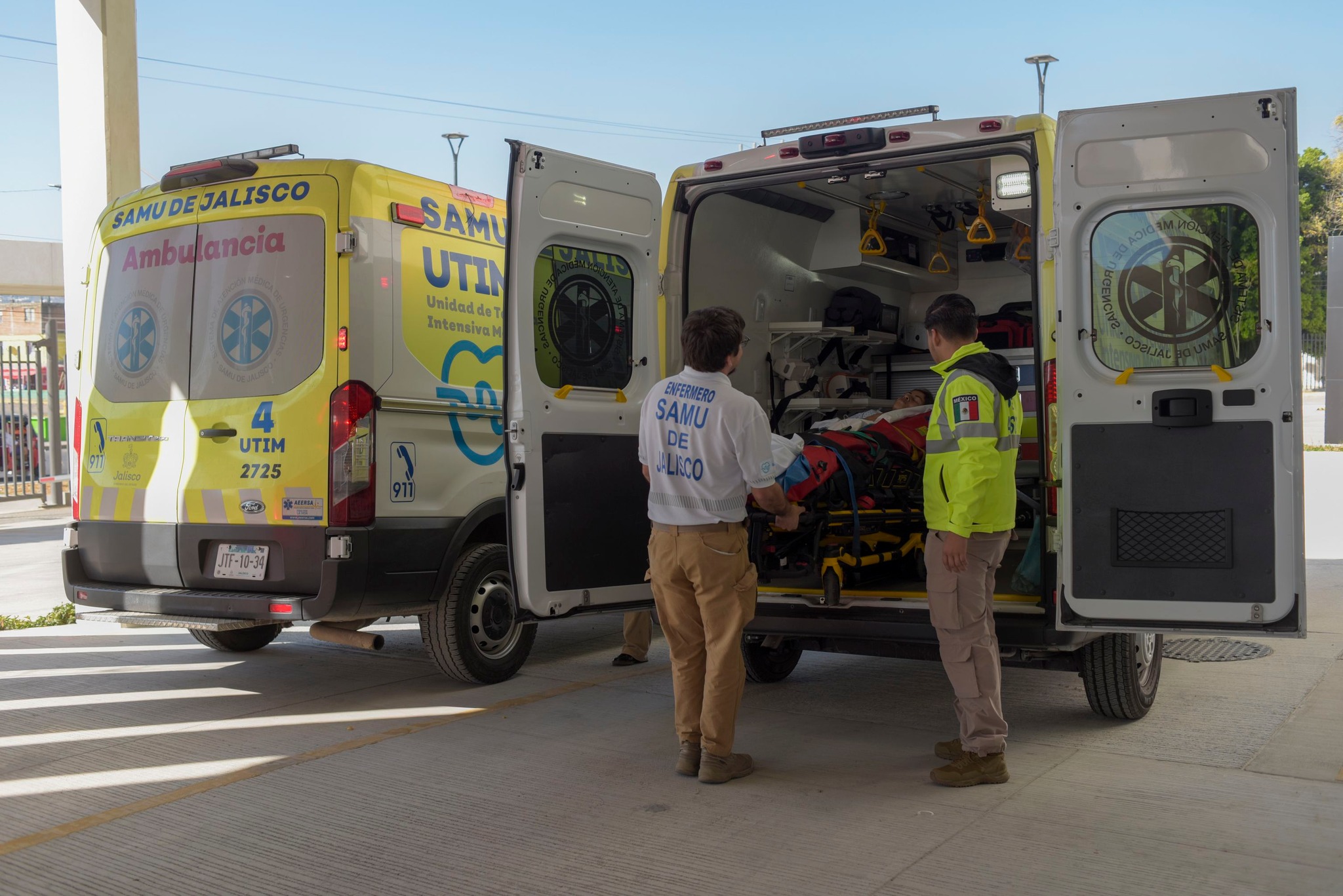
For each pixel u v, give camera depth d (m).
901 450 5.84
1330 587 8.38
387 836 3.64
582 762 4.41
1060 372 3.98
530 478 4.73
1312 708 5.03
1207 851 3.35
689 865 3.35
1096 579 3.94
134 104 9.17
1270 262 3.78
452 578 5.63
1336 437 22.27
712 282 6.74
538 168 4.77
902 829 3.59
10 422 17.53
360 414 5.16
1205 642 6.49
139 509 5.64
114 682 5.97
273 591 5.25
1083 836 3.49
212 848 3.56
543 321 4.87
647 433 4.18
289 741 4.76
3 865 3.44
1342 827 3.53
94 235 6.02
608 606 5.05
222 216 5.52
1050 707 5.16
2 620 7.72
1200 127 3.85
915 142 4.67
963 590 3.98
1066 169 3.98
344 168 5.30
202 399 5.48
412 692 5.68
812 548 5.00
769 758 4.43
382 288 5.34
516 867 3.37
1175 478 3.85
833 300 8.18
